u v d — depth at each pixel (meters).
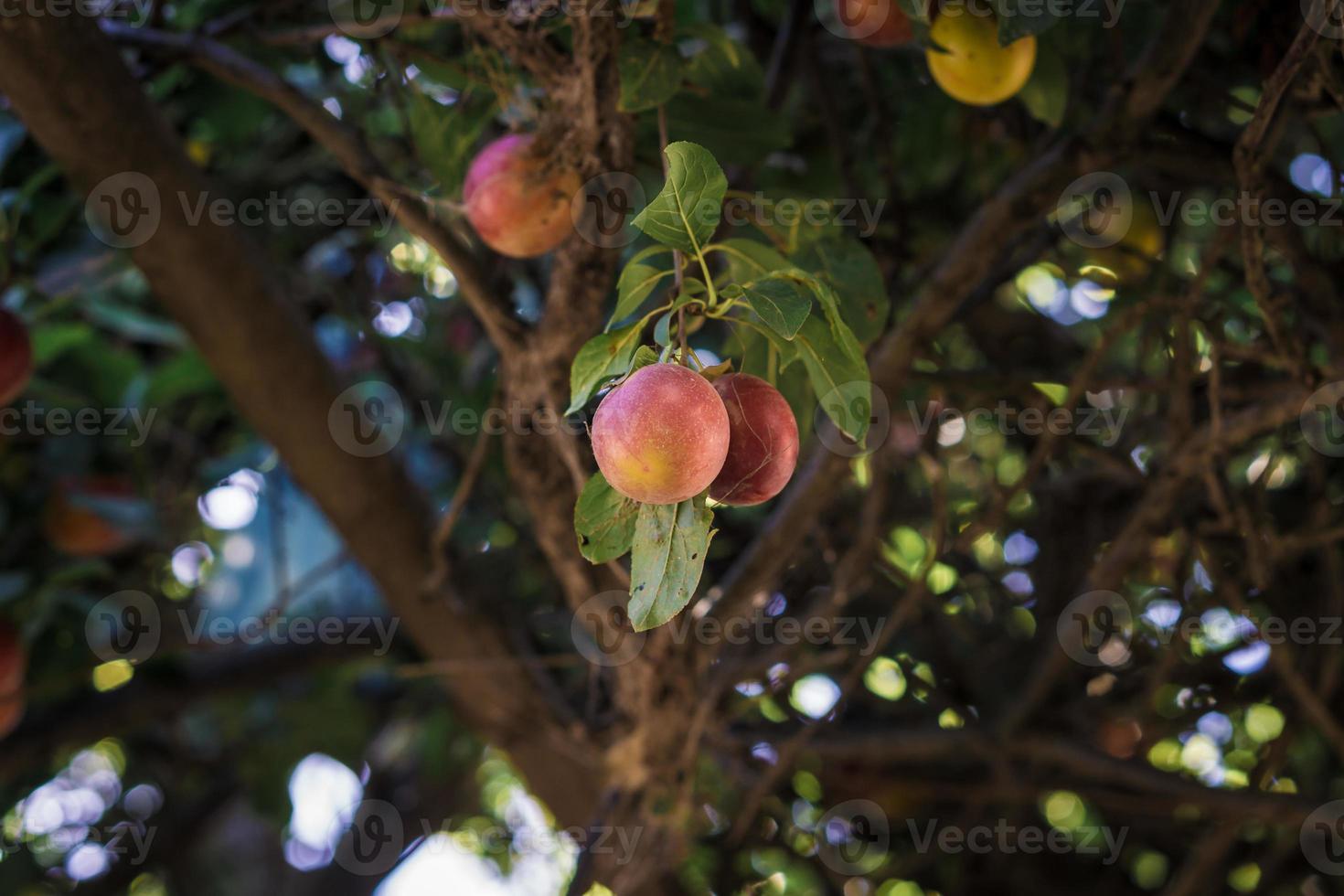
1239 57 1.28
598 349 0.95
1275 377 1.33
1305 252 1.22
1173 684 1.58
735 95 1.20
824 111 1.37
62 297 1.43
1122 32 1.38
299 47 1.41
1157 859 1.92
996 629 1.75
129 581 1.80
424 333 1.80
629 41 1.09
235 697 2.06
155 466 1.89
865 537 1.29
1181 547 1.37
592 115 1.08
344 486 1.37
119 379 1.68
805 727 1.33
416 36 1.26
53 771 2.03
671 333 0.95
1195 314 1.27
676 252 0.95
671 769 1.26
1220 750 1.75
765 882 1.60
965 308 1.39
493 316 1.17
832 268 1.09
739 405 0.91
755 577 1.25
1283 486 1.56
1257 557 1.27
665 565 0.90
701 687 1.25
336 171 1.67
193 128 1.58
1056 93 1.19
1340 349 1.22
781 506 1.26
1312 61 1.11
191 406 1.89
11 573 1.63
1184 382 1.24
